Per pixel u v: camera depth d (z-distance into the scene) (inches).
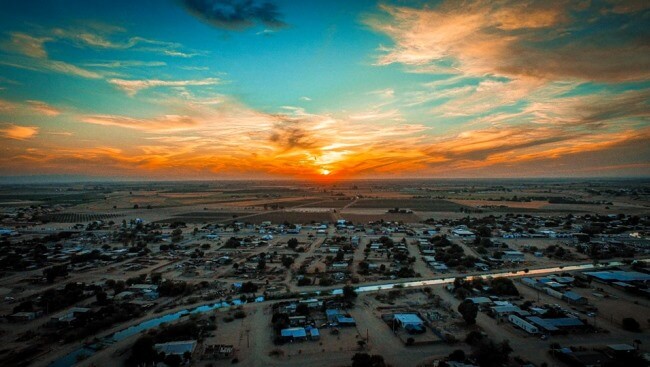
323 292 3558.1
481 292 3442.4
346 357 2306.8
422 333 2610.7
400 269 4288.9
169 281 3631.9
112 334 2684.5
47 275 3833.7
